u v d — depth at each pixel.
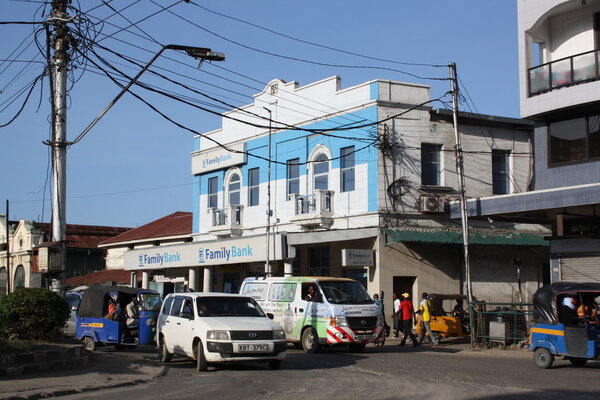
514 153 32.72
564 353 15.73
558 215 24.36
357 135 30.77
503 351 20.64
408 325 23.42
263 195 36.25
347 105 31.44
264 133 36.28
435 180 31.09
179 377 14.46
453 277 30.58
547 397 11.11
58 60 18.08
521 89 24.75
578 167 23.52
